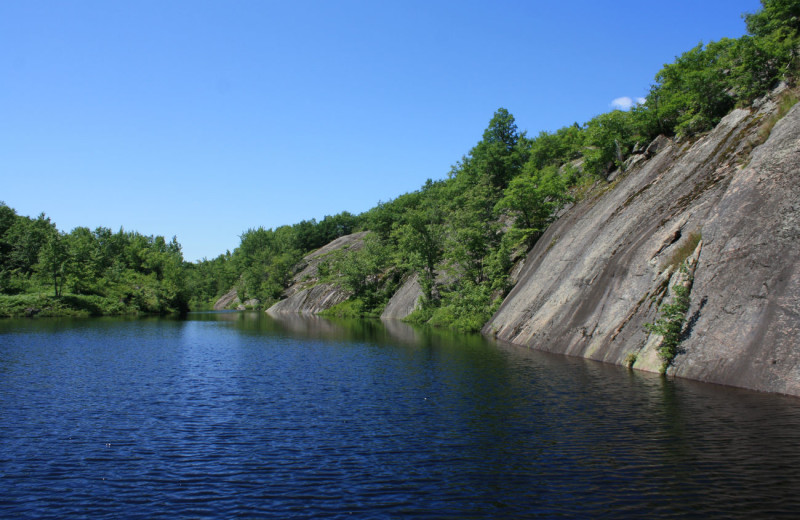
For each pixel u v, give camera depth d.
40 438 13.63
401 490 9.86
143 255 121.88
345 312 87.00
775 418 13.16
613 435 12.75
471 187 72.06
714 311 18.89
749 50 29.66
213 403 17.69
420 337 42.31
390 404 17.17
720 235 20.20
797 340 15.63
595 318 26.30
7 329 48.97
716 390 16.53
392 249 92.06
